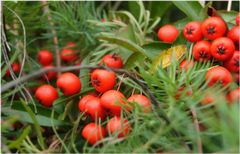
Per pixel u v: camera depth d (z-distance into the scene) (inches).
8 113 7.6
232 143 5.0
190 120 6.0
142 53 8.0
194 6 9.0
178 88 6.5
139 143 6.1
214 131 6.0
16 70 9.3
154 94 7.1
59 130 8.0
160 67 6.6
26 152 6.8
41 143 6.8
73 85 7.6
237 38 7.6
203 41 7.7
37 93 7.9
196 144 5.9
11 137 7.8
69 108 7.8
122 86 7.9
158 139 6.0
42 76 9.7
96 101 7.1
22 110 7.7
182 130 5.5
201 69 7.0
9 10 9.2
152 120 6.2
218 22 7.5
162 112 6.0
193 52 7.7
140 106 6.3
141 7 9.7
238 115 5.0
